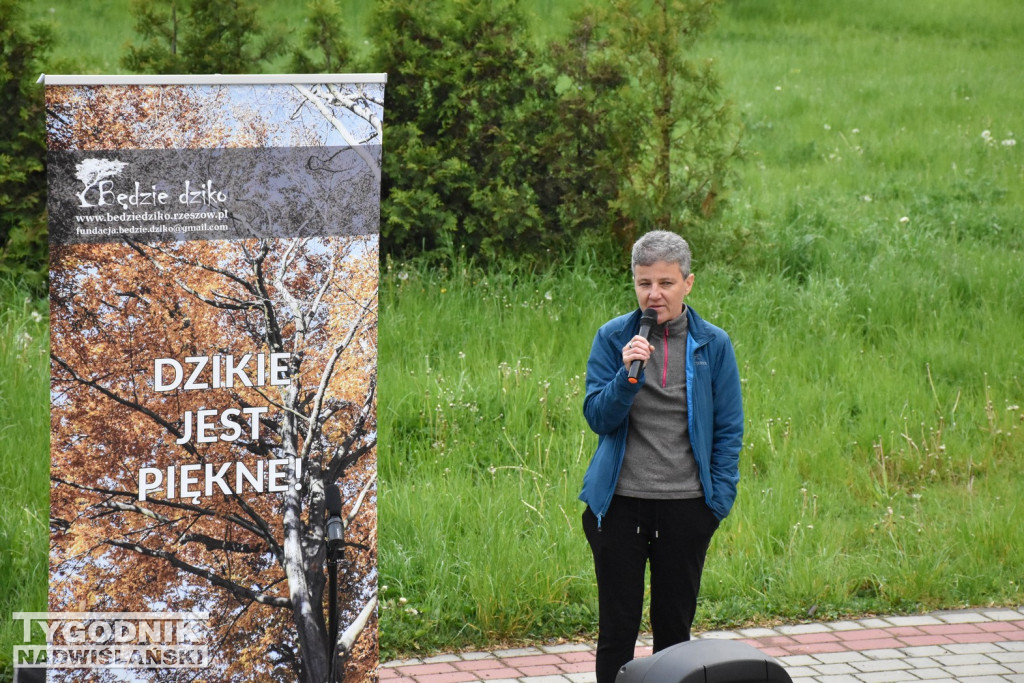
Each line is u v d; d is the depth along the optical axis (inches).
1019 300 493.4
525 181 487.8
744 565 292.4
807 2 1338.6
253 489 176.7
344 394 179.8
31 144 447.8
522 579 268.2
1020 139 812.6
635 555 200.2
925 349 441.7
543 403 363.3
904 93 972.6
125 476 170.6
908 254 544.1
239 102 170.2
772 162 779.4
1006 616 281.9
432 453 341.7
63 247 165.3
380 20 478.3
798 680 243.6
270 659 180.1
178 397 171.6
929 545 307.4
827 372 426.0
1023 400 409.7
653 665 138.2
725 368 203.2
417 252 480.7
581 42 486.9
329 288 177.3
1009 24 1279.5
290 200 173.9
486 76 480.4
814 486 344.2
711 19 474.9
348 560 183.9
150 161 167.3
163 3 464.8
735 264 496.1
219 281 172.1
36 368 366.3
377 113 176.2
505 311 439.2
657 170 477.7
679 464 199.5
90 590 171.2
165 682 176.2
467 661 250.7
